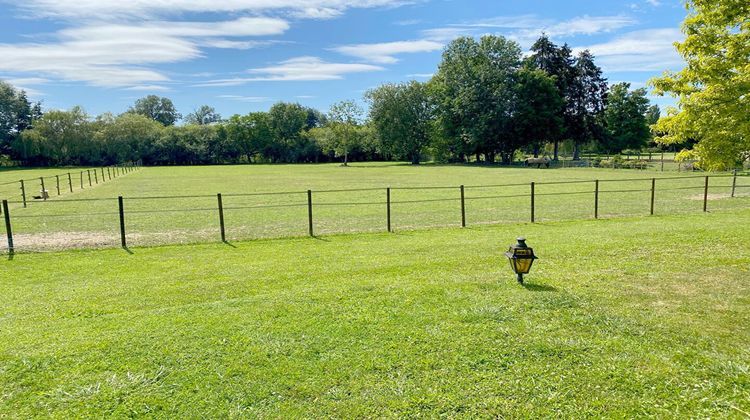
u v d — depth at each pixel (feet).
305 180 137.69
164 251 37.99
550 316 20.77
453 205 70.33
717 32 28.78
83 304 23.99
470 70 219.61
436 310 21.54
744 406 13.91
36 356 17.22
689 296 23.58
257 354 17.26
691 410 13.83
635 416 13.58
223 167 255.50
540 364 16.46
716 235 38.96
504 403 14.21
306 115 326.44
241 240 42.73
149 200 83.92
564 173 151.43
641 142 261.65
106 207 73.31
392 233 45.65
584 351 17.39
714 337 18.57
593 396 14.56
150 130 298.97
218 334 19.06
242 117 312.50
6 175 179.42
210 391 14.92
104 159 284.20
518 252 25.64
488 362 16.61
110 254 36.99
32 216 61.41
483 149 227.40
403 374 15.85
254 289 26.12
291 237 44.01
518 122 211.61
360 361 16.71
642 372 15.87
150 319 21.01
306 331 19.26
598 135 240.73
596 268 29.27
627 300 22.97
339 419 13.55
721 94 27.96
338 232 47.14
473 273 28.58
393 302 22.72
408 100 253.24
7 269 32.30
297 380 15.53
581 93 235.40
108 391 14.89
